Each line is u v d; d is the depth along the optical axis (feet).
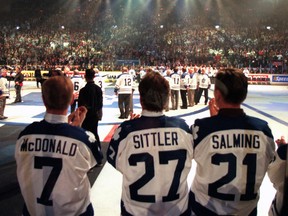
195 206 6.90
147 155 6.48
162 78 6.97
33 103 48.32
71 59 102.73
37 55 107.76
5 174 16.78
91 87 18.01
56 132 6.55
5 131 28.27
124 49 113.80
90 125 18.15
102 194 14.75
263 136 6.72
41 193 6.41
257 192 6.75
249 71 95.71
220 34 124.98
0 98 34.30
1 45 114.11
